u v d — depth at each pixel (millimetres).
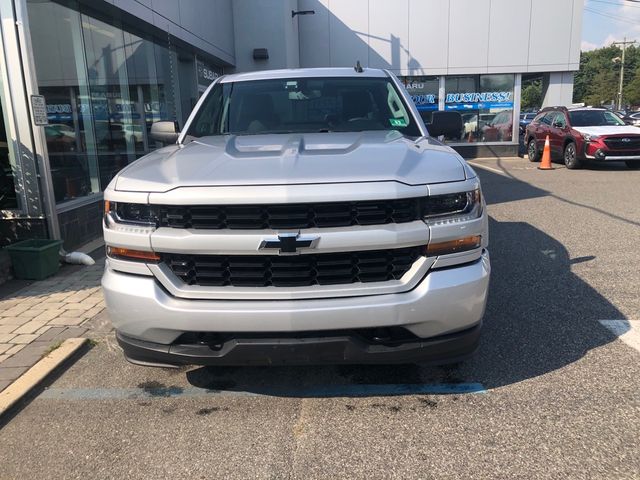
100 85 8633
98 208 7984
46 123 6355
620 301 4883
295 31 17797
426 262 2893
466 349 3055
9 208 6492
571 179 13367
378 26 18625
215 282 2920
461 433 2959
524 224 8258
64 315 4844
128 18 9016
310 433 3010
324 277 2877
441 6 18422
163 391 3537
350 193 2787
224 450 2885
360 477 2635
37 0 6840
